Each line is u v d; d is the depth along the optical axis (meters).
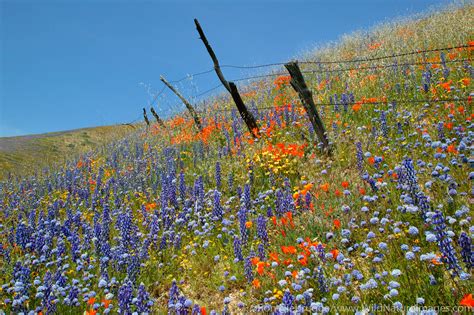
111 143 18.89
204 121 15.02
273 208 7.12
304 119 10.34
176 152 12.34
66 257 6.44
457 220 4.43
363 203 5.59
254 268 5.21
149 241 6.89
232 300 5.00
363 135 8.45
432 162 6.13
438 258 3.60
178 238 6.68
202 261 6.09
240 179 8.68
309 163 8.16
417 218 4.63
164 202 8.02
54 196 12.70
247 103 15.47
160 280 5.94
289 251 4.73
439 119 7.75
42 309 4.92
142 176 11.20
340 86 13.36
